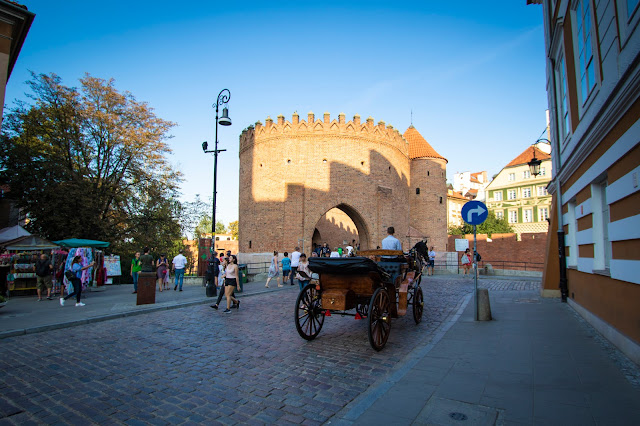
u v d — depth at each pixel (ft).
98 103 89.81
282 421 13.55
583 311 29.84
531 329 26.50
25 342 25.03
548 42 41.01
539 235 124.36
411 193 133.59
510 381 16.43
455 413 13.44
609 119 20.24
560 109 37.63
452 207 231.71
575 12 28.81
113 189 88.84
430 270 86.12
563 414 13.08
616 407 13.47
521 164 196.85
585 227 28.84
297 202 105.19
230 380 17.78
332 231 142.92
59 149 82.79
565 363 18.65
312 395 15.92
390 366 19.76
